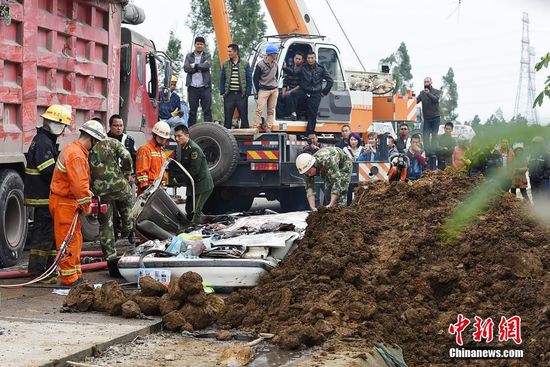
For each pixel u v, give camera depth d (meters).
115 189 10.41
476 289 7.43
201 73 18.08
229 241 9.12
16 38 10.48
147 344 6.25
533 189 8.52
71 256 9.06
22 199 10.90
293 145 16.61
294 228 9.64
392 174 12.41
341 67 19.14
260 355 5.93
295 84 18.05
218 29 20.20
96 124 9.17
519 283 7.38
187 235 9.59
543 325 6.72
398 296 7.33
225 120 18.05
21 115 10.61
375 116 22.86
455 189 9.36
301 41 18.48
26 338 5.93
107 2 13.14
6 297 8.27
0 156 10.12
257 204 21.02
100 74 13.04
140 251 9.32
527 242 7.97
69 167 8.92
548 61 2.66
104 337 6.04
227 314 6.93
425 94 20.19
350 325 6.66
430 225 8.48
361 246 8.13
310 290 7.41
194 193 11.98
